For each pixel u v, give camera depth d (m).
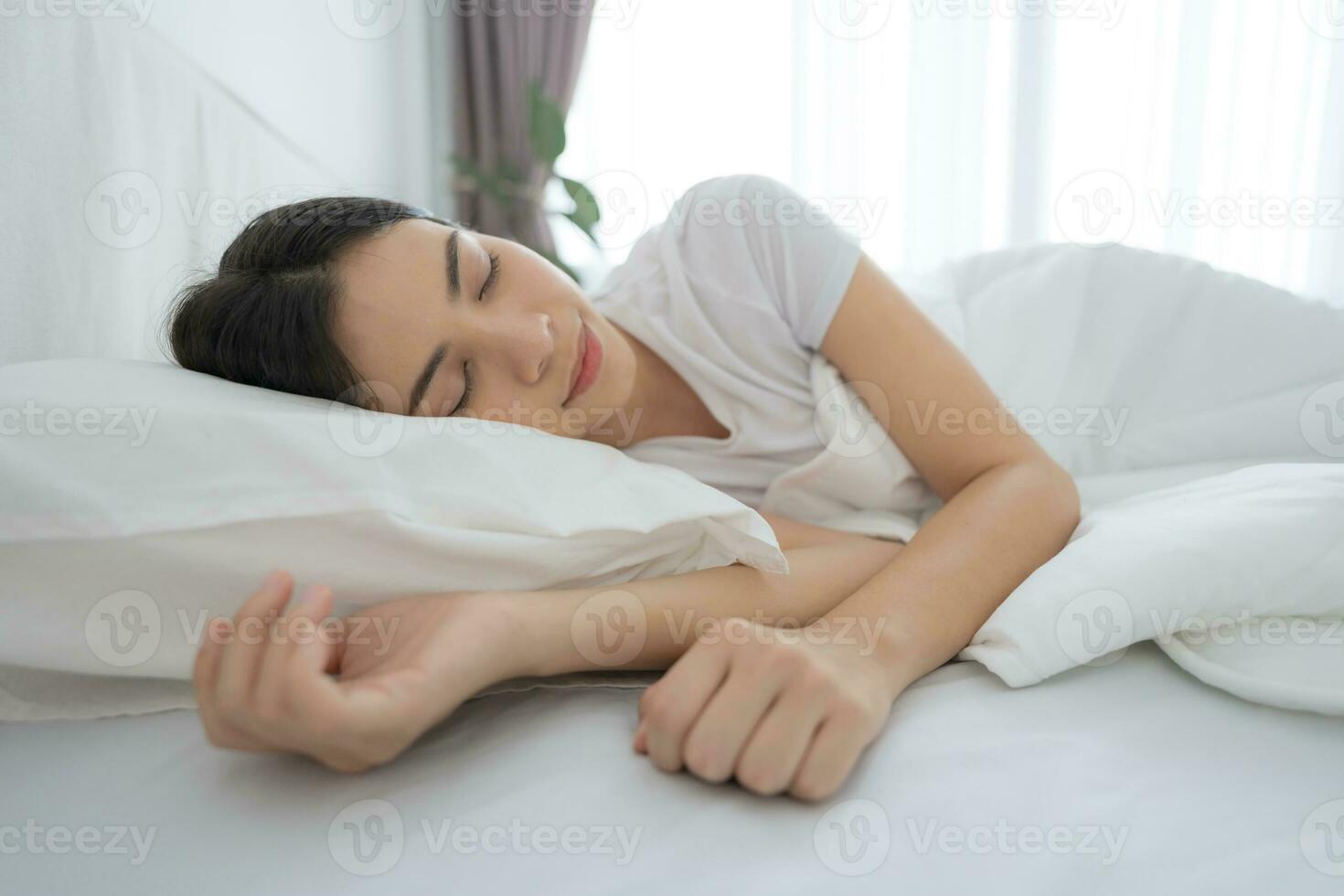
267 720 0.44
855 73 2.52
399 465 0.57
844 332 0.86
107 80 1.01
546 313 0.75
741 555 0.65
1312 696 0.53
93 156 0.98
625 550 0.64
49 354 0.91
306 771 0.50
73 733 0.56
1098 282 1.05
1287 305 0.98
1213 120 2.29
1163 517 0.64
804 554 0.72
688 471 0.90
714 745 0.48
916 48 2.49
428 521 0.56
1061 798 0.46
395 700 0.46
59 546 0.51
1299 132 2.20
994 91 2.47
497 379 0.72
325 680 0.44
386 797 0.48
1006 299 1.06
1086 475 1.01
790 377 0.90
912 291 1.11
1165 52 2.30
